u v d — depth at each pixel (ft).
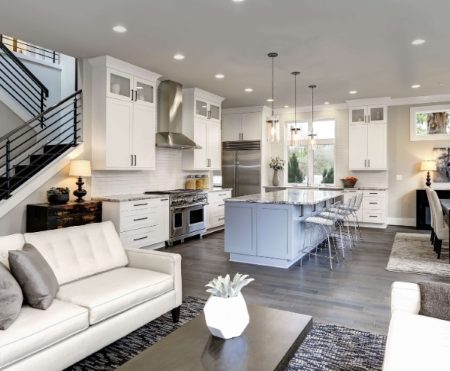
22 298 6.67
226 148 30.19
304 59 16.72
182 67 18.06
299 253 16.22
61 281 8.43
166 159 22.35
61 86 21.71
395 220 26.91
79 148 16.78
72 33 13.76
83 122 17.03
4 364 5.77
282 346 5.70
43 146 18.40
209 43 14.73
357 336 8.98
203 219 22.15
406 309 6.70
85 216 15.88
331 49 15.37
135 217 17.13
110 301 7.64
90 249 9.54
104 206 16.69
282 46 15.02
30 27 13.21
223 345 5.73
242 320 6.00
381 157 25.91
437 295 6.56
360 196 20.21
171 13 12.01
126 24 12.93
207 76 19.74
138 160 18.43
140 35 13.96
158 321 9.81
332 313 10.44
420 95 24.91
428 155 25.84
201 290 12.48
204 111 23.85
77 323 6.95
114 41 14.58
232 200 16.14
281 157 30.17
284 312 7.07
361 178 27.63
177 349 5.60
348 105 26.76
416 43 14.62
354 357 8.00
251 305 7.45
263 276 14.11
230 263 16.07
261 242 15.64
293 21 12.59
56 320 6.63
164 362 5.23
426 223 24.99
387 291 12.32
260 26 13.02
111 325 7.68
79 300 7.48
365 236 22.44
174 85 20.98
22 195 14.78
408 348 5.25
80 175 15.81
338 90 23.12
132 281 8.63
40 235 8.84
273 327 6.37
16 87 19.45
